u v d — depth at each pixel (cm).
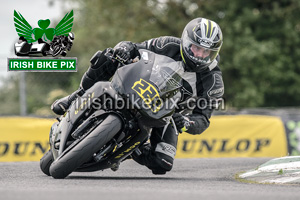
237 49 6362
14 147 3209
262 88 6531
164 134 2027
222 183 1775
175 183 1742
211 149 3262
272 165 2073
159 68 1783
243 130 3309
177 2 6800
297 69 6888
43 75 4169
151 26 6838
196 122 2041
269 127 3319
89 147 1688
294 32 6731
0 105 4653
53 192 1426
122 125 1723
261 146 3303
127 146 1814
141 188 1545
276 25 6812
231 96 6700
